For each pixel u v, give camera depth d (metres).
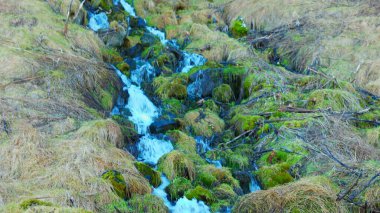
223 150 7.98
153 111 9.15
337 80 9.48
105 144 6.93
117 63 10.05
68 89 8.05
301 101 8.84
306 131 7.91
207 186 6.83
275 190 6.21
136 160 7.01
